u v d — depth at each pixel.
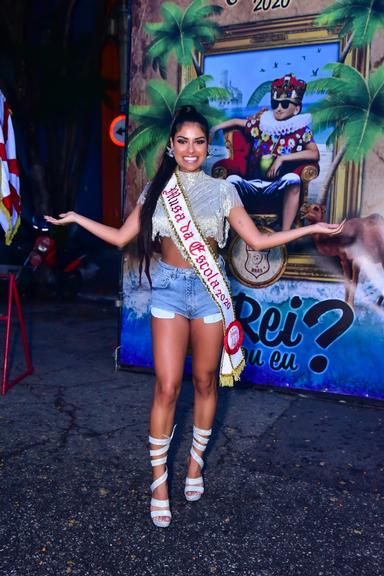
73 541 2.50
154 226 2.61
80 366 5.17
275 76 4.31
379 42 3.99
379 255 4.11
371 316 4.16
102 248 10.56
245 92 4.42
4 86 8.78
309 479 3.11
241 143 4.47
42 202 8.99
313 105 4.22
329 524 2.68
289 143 4.32
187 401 4.29
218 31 4.44
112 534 2.56
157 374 2.63
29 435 3.62
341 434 3.73
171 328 2.60
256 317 4.52
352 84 4.09
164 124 4.65
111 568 2.32
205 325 2.62
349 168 4.15
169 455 3.37
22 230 9.84
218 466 3.24
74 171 9.48
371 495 2.95
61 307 8.25
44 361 5.32
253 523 2.68
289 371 4.45
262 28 4.31
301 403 4.29
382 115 4.03
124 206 4.86
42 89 8.88
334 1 4.08
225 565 2.36
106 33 9.27
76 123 9.36
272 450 3.47
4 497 2.85
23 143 9.93
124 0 7.48
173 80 4.60
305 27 4.18
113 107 9.80
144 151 4.73
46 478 3.06
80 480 3.04
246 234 2.58
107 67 10.08
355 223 4.17
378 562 2.39
